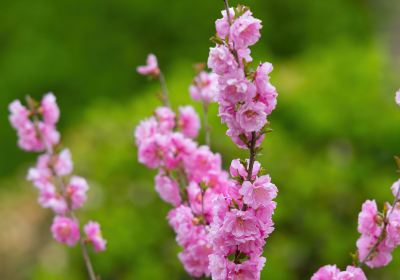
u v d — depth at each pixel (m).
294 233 8.41
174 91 9.41
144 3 16.69
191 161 3.70
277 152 8.56
